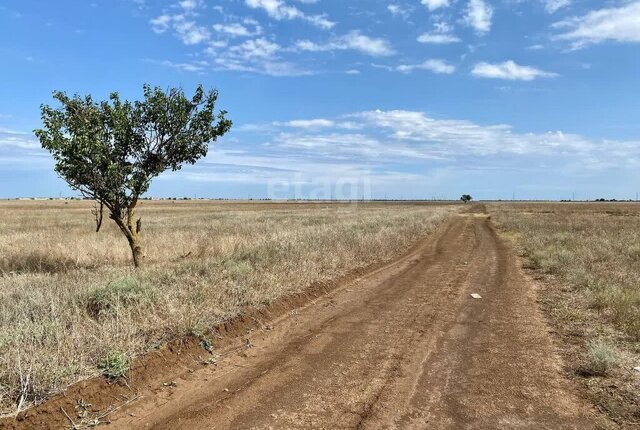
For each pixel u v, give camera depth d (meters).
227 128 11.97
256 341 7.00
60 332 5.57
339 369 5.80
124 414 4.61
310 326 7.80
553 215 54.62
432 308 8.95
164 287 8.05
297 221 32.44
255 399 4.95
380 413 4.58
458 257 16.88
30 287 8.04
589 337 6.92
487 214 62.06
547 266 13.36
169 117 11.23
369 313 8.63
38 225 29.06
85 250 14.01
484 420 4.41
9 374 4.58
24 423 4.15
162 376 5.51
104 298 7.34
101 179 10.48
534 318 8.15
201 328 6.58
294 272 10.52
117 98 10.98
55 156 10.36
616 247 17.05
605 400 4.77
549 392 5.03
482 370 5.71
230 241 15.40
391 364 5.95
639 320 7.31
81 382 4.79
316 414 4.58
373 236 18.33
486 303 9.38
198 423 4.41
